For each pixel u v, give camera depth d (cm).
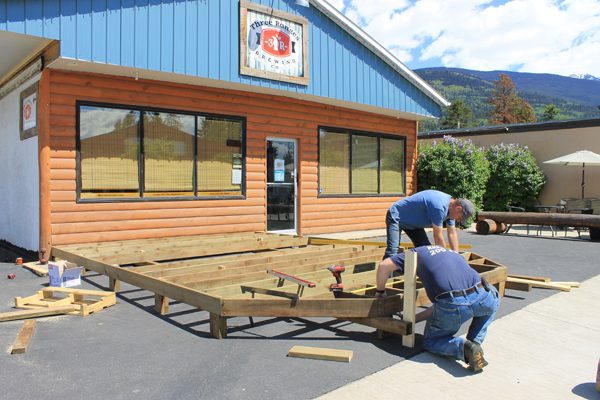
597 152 1404
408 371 308
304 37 905
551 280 608
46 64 654
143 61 689
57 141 668
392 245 472
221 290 420
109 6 656
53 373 295
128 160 741
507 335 389
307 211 1000
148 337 367
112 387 275
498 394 277
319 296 404
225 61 785
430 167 1243
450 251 341
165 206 777
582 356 344
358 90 1013
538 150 1541
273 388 276
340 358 321
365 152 1136
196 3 749
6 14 571
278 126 940
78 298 465
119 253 619
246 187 887
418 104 1159
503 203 1478
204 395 266
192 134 815
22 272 613
